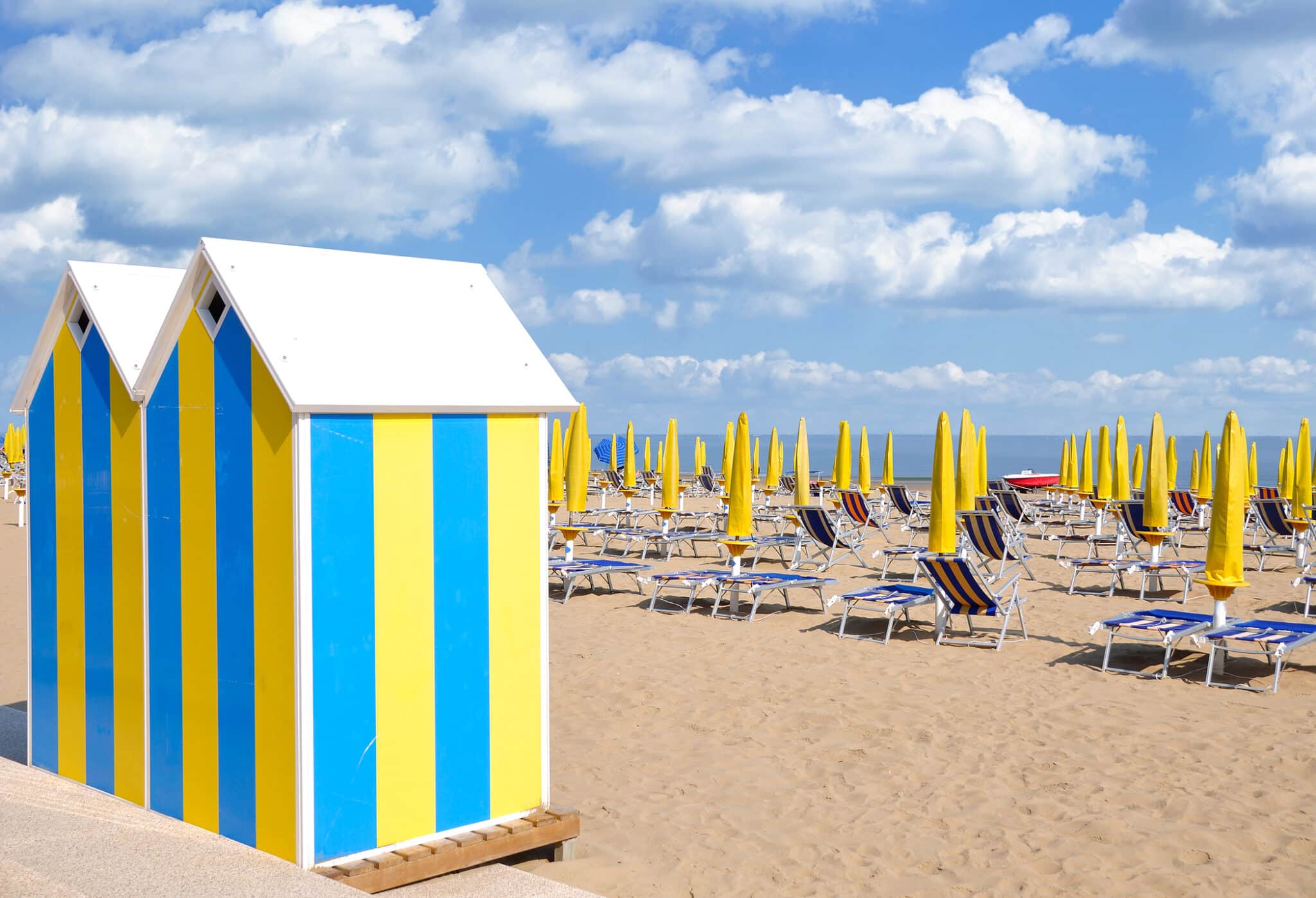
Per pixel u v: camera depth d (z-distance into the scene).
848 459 15.89
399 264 3.74
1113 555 13.64
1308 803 4.27
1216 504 6.77
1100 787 4.50
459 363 3.49
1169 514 14.88
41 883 2.90
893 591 8.24
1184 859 3.71
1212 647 6.50
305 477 3.03
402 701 3.26
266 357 3.06
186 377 3.44
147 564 3.65
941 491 8.28
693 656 7.25
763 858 3.76
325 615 3.07
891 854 3.79
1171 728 5.43
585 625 8.50
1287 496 16.75
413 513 3.29
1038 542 15.45
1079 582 11.24
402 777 3.26
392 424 3.23
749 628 8.37
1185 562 10.26
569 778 4.70
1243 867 3.63
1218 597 6.78
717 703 5.99
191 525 3.43
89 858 3.11
